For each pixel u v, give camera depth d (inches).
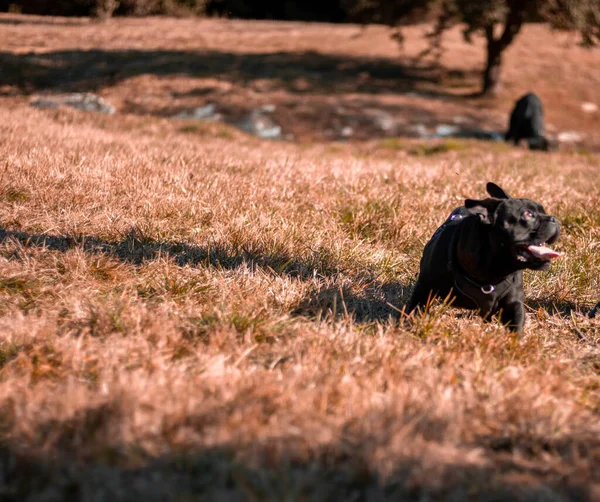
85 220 230.5
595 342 186.4
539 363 158.6
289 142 758.5
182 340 154.8
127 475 98.6
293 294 191.6
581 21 866.8
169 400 116.3
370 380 133.3
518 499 99.6
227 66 1072.8
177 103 903.7
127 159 323.9
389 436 108.5
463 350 163.6
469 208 153.6
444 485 100.3
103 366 137.2
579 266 234.2
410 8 987.3
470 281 165.0
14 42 1172.5
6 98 887.7
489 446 117.5
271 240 227.6
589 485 103.3
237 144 567.2
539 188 341.7
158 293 185.2
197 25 1451.8
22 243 211.9
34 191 253.0
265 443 105.7
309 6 1761.8
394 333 170.2
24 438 107.6
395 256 237.9
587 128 921.5
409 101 952.9
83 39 1226.6
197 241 227.3
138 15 1631.4
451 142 637.9
